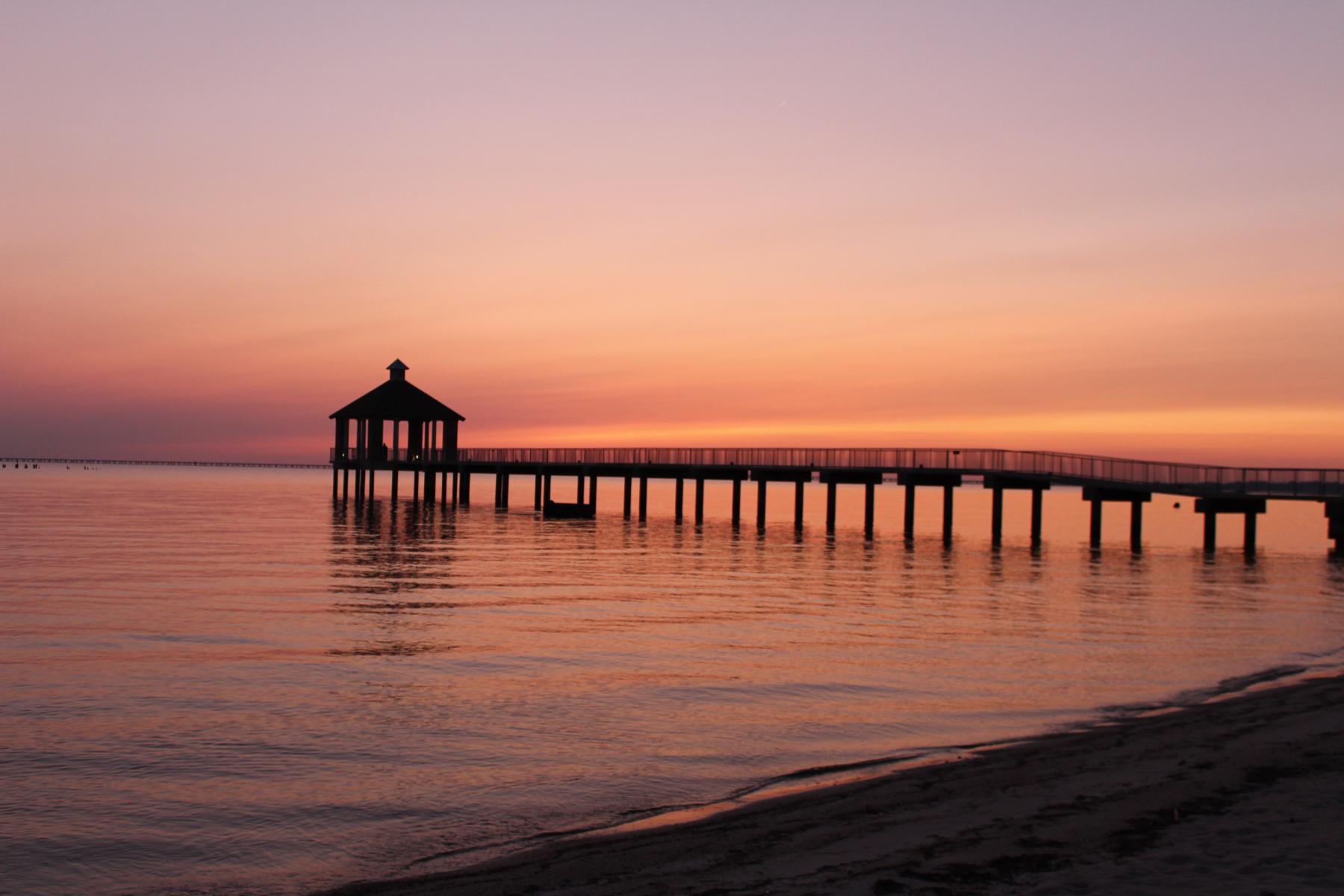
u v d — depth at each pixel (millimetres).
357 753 13953
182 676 18562
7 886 9875
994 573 36219
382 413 73500
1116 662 20094
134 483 159375
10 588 30500
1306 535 61812
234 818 11578
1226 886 8562
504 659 20297
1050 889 8609
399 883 9633
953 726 15180
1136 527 45156
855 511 89938
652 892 8852
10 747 14180
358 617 25438
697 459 58719
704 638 22672
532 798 12109
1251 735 13664
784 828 10508
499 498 75188
